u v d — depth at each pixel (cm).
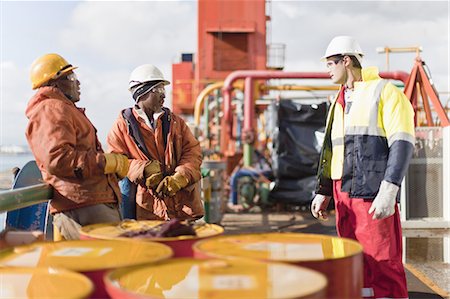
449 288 605
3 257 211
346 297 196
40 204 497
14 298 163
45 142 385
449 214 1036
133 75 500
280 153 1491
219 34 2848
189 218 496
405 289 432
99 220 402
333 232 1098
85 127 409
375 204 417
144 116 498
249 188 1512
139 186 503
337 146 451
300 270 176
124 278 179
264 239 243
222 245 226
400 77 1600
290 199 1477
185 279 172
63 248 225
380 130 434
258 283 162
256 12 2855
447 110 1616
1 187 557
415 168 1043
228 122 1794
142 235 254
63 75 409
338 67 450
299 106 1494
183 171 484
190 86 3375
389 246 428
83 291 155
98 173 400
